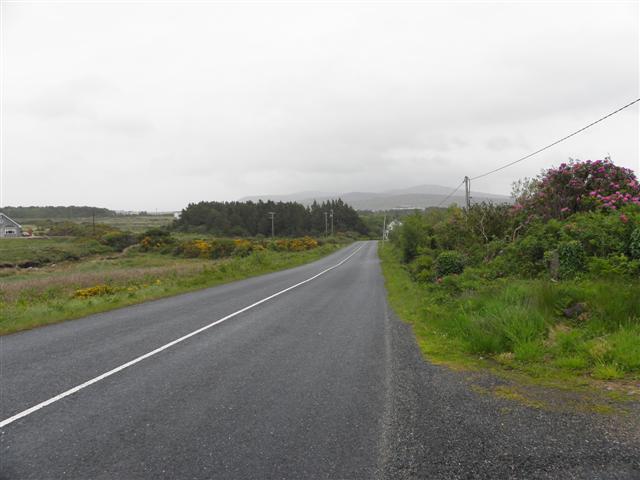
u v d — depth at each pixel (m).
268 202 130.38
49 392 4.87
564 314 7.38
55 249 59.16
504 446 3.39
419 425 3.85
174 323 9.53
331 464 3.17
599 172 14.94
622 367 5.12
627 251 10.08
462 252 18.42
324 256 56.44
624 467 3.03
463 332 7.39
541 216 15.66
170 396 4.71
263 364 6.04
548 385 4.84
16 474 3.07
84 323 9.74
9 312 10.98
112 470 3.12
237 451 3.39
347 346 7.16
